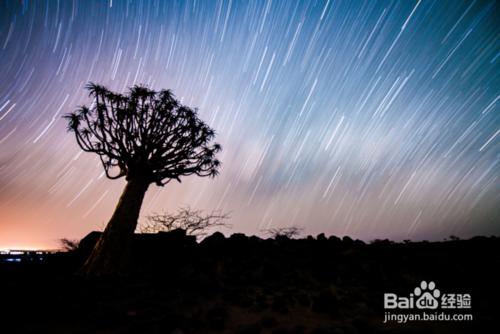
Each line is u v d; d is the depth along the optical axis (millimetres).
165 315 2727
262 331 2562
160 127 6102
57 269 5105
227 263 5012
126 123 5816
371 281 4398
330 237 6410
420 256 5328
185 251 5801
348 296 3711
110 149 5688
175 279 4168
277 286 4117
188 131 6445
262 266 4809
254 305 3252
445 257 5223
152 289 3703
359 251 5535
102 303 3057
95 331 2373
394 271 4754
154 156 5930
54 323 2506
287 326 2682
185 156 6375
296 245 6074
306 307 3309
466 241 5941
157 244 5910
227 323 2727
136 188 5539
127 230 5117
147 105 6160
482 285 4121
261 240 6367
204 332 2482
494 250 5316
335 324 2744
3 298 3039
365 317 3066
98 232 6605
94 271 4602
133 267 5074
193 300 3303
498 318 3049
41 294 3238
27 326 2422
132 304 3053
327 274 4641
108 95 5812
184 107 6480
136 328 2383
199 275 4285
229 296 3533
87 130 5613
